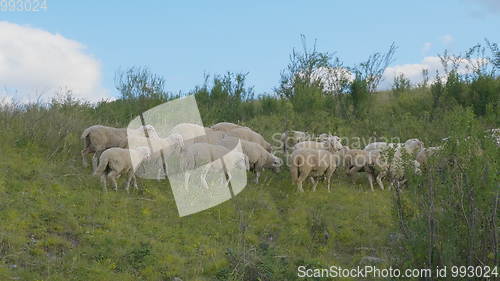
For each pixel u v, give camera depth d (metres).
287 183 12.91
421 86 24.50
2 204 9.20
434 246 6.84
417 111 20.70
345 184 13.32
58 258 7.87
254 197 11.69
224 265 8.36
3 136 12.44
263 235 10.15
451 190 6.88
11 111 13.55
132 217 9.95
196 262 8.52
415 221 7.11
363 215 11.25
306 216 10.98
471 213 6.64
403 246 7.33
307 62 21.88
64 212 9.40
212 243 9.38
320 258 9.23
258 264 7.96
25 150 12.09
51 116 13.59
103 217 9.56
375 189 13.05
